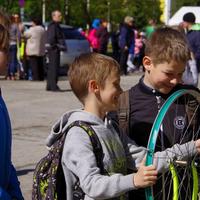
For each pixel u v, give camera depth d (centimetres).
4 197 300
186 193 345
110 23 4344
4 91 1562
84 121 304
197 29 1190
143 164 314
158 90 357
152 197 329
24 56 1898
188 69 615
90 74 308
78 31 2172
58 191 302
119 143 314
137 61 2602
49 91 1580
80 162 292
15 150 841
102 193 287
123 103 360
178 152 332
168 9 3272
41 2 3734
